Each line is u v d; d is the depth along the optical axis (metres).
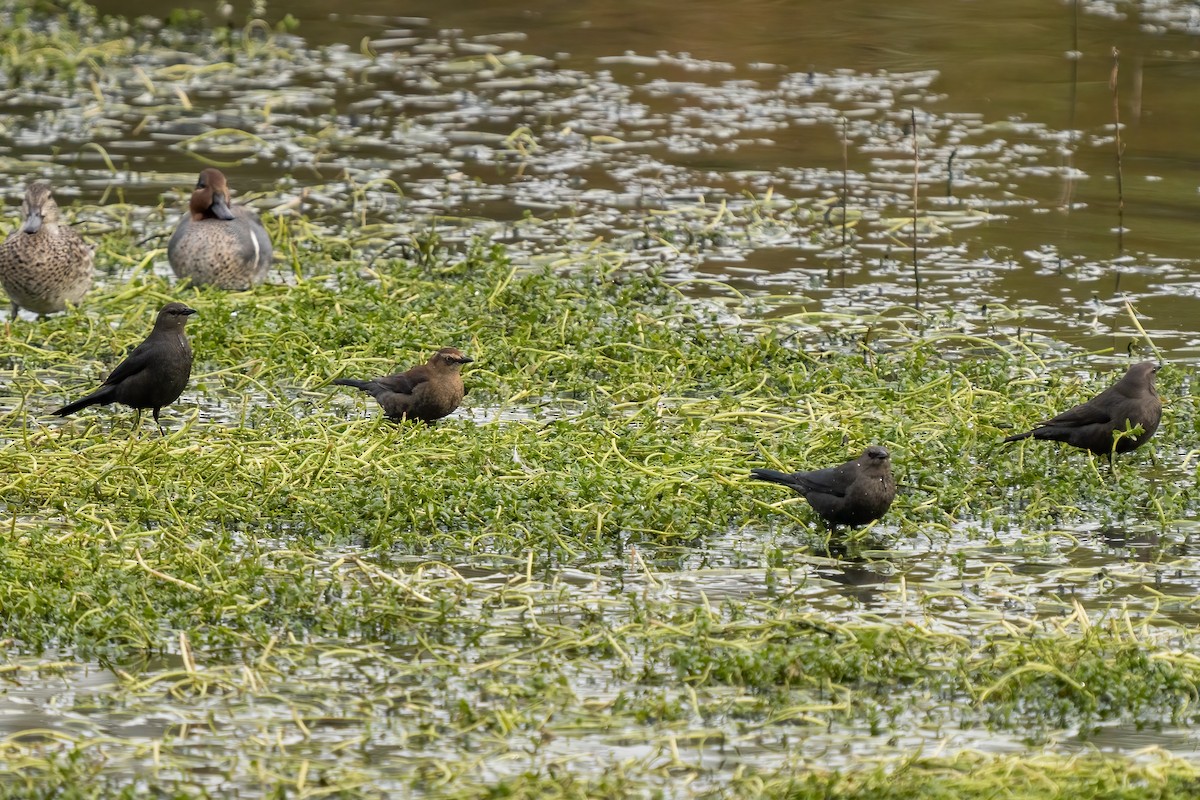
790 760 9.20
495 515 12.63
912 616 11.16
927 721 9.73
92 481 13.07
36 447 13.95
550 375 16.50
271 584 11.55
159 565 11.62
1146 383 13.66
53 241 17.56
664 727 9.58
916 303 19.19
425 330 17.39
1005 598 11.52
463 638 10.79
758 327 18.19
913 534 12.82
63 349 17.31
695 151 25.80
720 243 21.55
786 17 33.38
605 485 13.04
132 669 10.30
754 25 32.91
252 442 14.04
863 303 19.17
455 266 19.75
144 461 13.56
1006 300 19.28
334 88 29.16
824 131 26.72
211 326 17.30
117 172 24.45
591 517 12.66
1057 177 24.39
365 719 9.65
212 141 26.19
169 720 9.64
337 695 9.96
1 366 16.88
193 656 10.45
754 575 11.93
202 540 12.16
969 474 13.90
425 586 11.48
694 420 14.91
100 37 32.03
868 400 15.45
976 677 10.28
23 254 17.42
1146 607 11.38
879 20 32.97
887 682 10.22
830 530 12.76
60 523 12.62
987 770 8.89
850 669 10.22
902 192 23.73
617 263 20.12
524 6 34.69
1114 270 20.41
